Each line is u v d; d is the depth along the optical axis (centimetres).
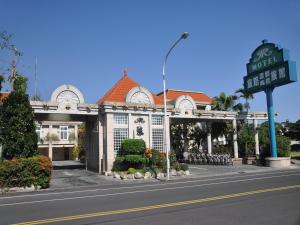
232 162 3516
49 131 5556
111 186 2066
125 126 2931
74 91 2850
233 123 3725
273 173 2536
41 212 1166
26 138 2173
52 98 2780
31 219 1043
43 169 2025
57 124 5591
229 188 1644
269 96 3341
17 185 1956
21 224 968
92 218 1022
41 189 1994
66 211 1168
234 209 1084
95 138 3084
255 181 1941
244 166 3366
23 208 1275
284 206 1114
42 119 3164
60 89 2802
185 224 893
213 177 2434
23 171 1970
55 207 1270
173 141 4028
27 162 1989
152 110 3055
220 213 1026
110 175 2734
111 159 2828
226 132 3769
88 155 3300
